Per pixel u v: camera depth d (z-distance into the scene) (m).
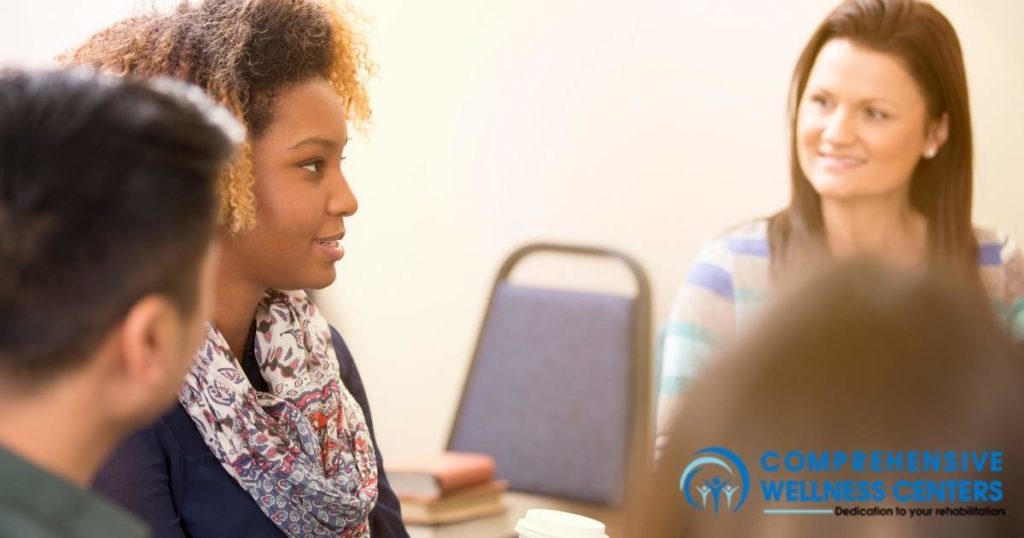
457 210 4.16
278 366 1.67
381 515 1.83
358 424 1.77
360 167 4.30
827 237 2.46
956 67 2.40
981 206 3.49
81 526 0.82
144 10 1.60
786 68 3.64
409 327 4.28
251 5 1.51
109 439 0.86
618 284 3.91
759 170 3.71
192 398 1.57
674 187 3.83
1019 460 0.55
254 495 1.59
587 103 3.93
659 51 3.81
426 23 4.13
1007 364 0.56
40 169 0.79
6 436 0.82
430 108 4.16
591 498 3.36
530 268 4.05
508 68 4.04
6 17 4.56
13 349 0.80
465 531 2.55
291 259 1.56
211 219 0.87
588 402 3.43
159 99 0.86
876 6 2.41
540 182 4.03
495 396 3.54
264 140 1.50
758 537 0.56
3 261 0.79
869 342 0.56
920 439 0.55
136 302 0.82
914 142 2.42
